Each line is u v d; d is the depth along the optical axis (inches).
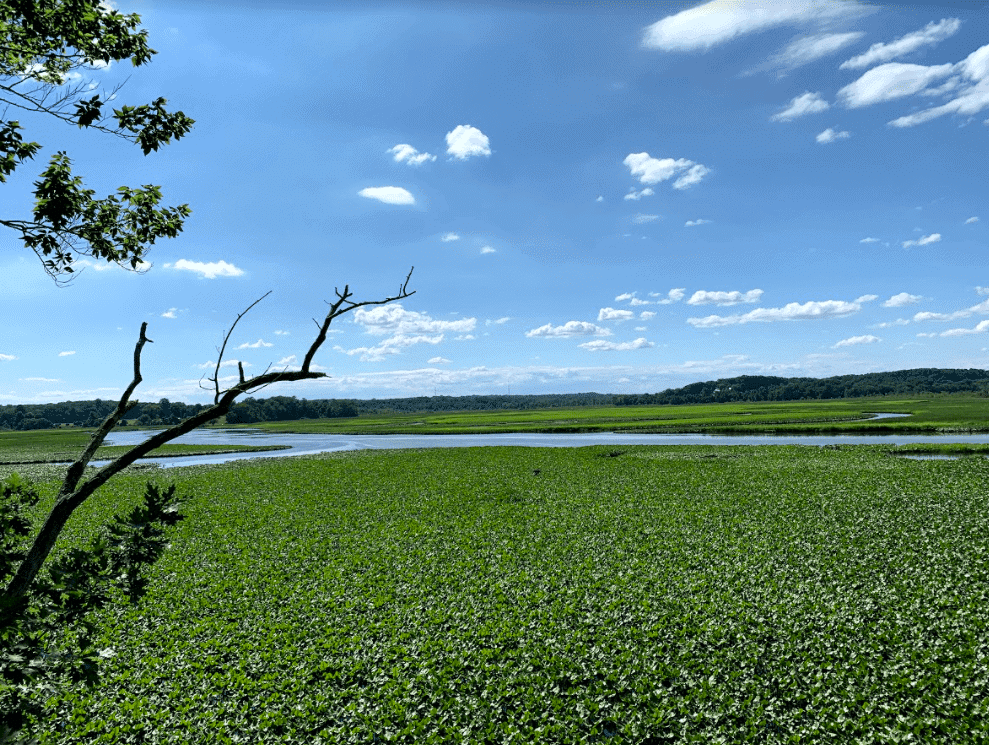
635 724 465.7
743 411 5856.3
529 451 2529.5
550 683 530.6
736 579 773.3
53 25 296.0
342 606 731.4
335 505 1379.2
